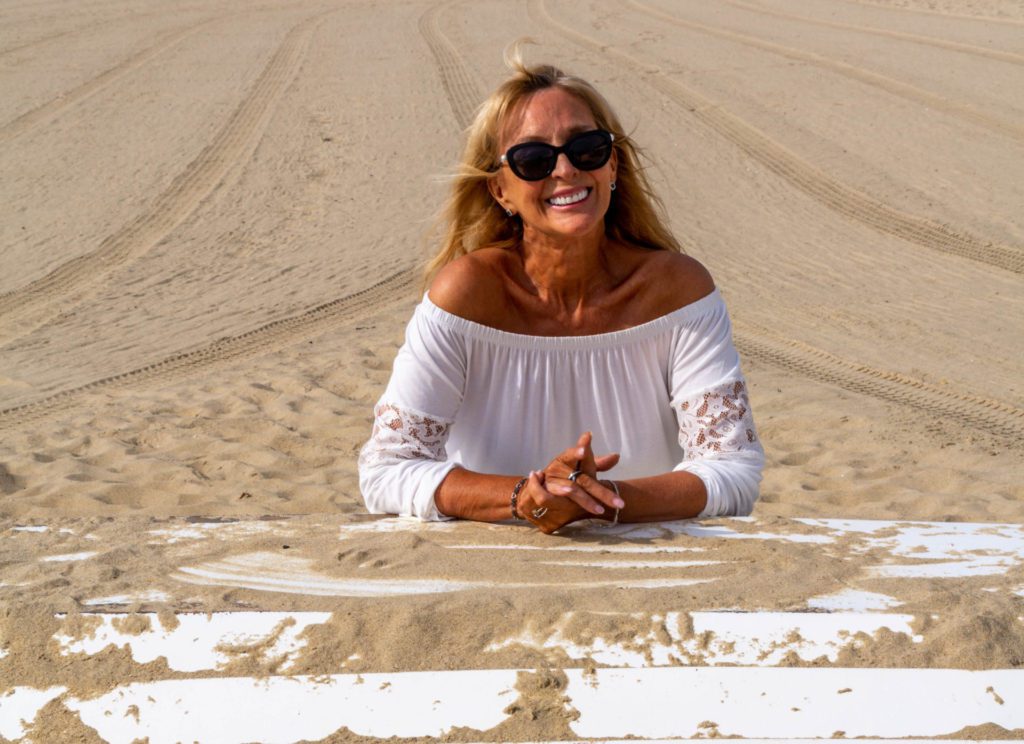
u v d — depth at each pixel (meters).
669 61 20.14
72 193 14.11
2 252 11.80
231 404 6.74
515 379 2.60
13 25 27.55
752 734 1.76
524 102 2.49
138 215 13.12
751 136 15.39
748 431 2.58
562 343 2.56
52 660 1.91
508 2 28.77
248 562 2.23
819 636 1.90
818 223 11.91
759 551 2.25
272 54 22.75
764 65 19.53
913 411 6.54
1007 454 5.77
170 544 2.35
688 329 2.57
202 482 5.38
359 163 15.20
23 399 7.19
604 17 25.58
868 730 1.76
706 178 13.67
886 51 20.17
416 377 2.57
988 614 1.94
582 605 1.99
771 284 9.90
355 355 7.84
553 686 1.82
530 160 2.40
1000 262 10.45
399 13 27.70
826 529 2.43
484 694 1.82
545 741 1.76
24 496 5.18
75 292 10.34
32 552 2.33
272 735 1.79
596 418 2.63
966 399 6.86
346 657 1.89
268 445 5.98
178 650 1.91
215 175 14.81
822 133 15.37
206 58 22.55
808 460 5.74
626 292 2.57
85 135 16.97
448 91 18.92
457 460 2.78
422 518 2.52
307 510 5.01
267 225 12.68
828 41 21.39
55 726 1.82
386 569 2.18
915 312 8.96
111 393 7.25
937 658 1.85
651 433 2.67
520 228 2.71
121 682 1.87
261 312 9.42
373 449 2.61
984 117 15.67
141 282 10.62
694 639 1.89
